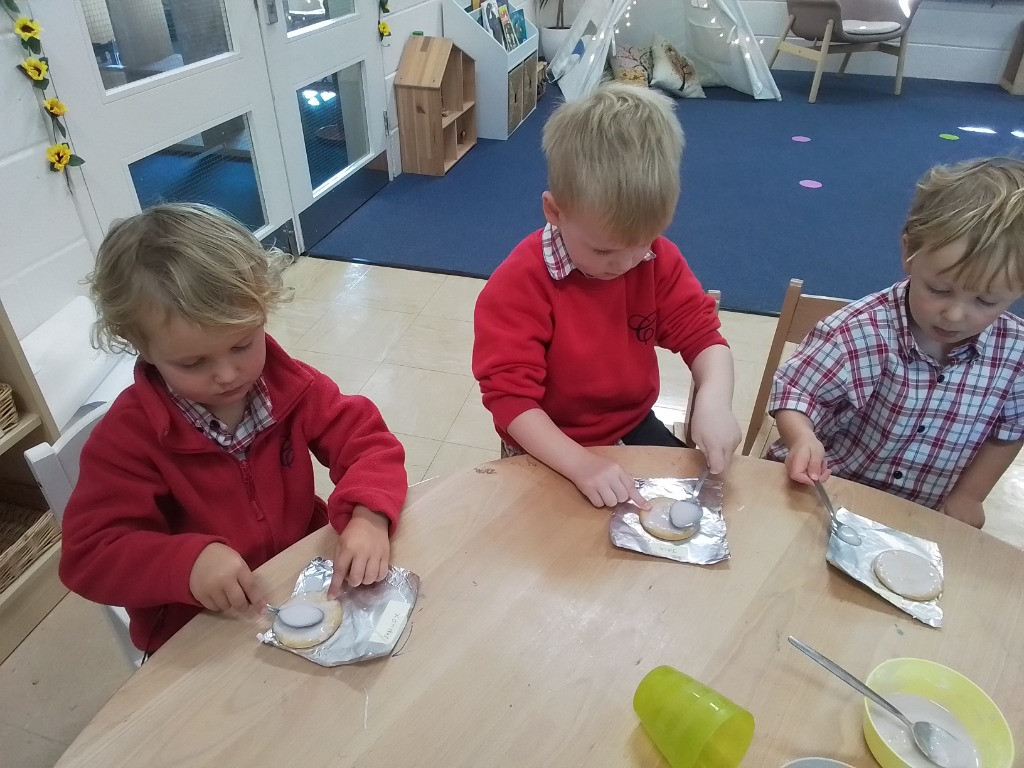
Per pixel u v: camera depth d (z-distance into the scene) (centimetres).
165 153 201
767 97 489
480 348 99
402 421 194
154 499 82
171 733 58
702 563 73
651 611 68
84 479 79
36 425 135
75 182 170
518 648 65
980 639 67
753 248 283
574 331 103
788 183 346
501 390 96
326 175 296
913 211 95
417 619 67
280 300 87
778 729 59
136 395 80
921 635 67
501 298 100
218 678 62
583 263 94
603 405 111
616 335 106
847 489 84
